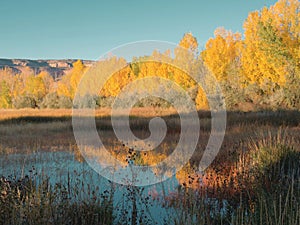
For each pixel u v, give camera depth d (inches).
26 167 266.1
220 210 161.0
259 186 166.6
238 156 245.1
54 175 234.5
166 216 156.4
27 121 697.0
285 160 206.1
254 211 140.0
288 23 623.2
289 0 620.1
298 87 569.6
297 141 261.1
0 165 271.1
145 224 144.9
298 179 165.9
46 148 369.1
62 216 140.6
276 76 637.3
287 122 469.7
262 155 213.9
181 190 186.2
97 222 140.5
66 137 452.4
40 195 144.8
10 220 136.4
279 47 608.1
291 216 121.8
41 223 131.6
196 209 145.8
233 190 179.2
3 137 465.1
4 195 148.7
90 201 154.6
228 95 641.0
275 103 581.9
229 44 872.3
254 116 515.8
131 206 168.6
